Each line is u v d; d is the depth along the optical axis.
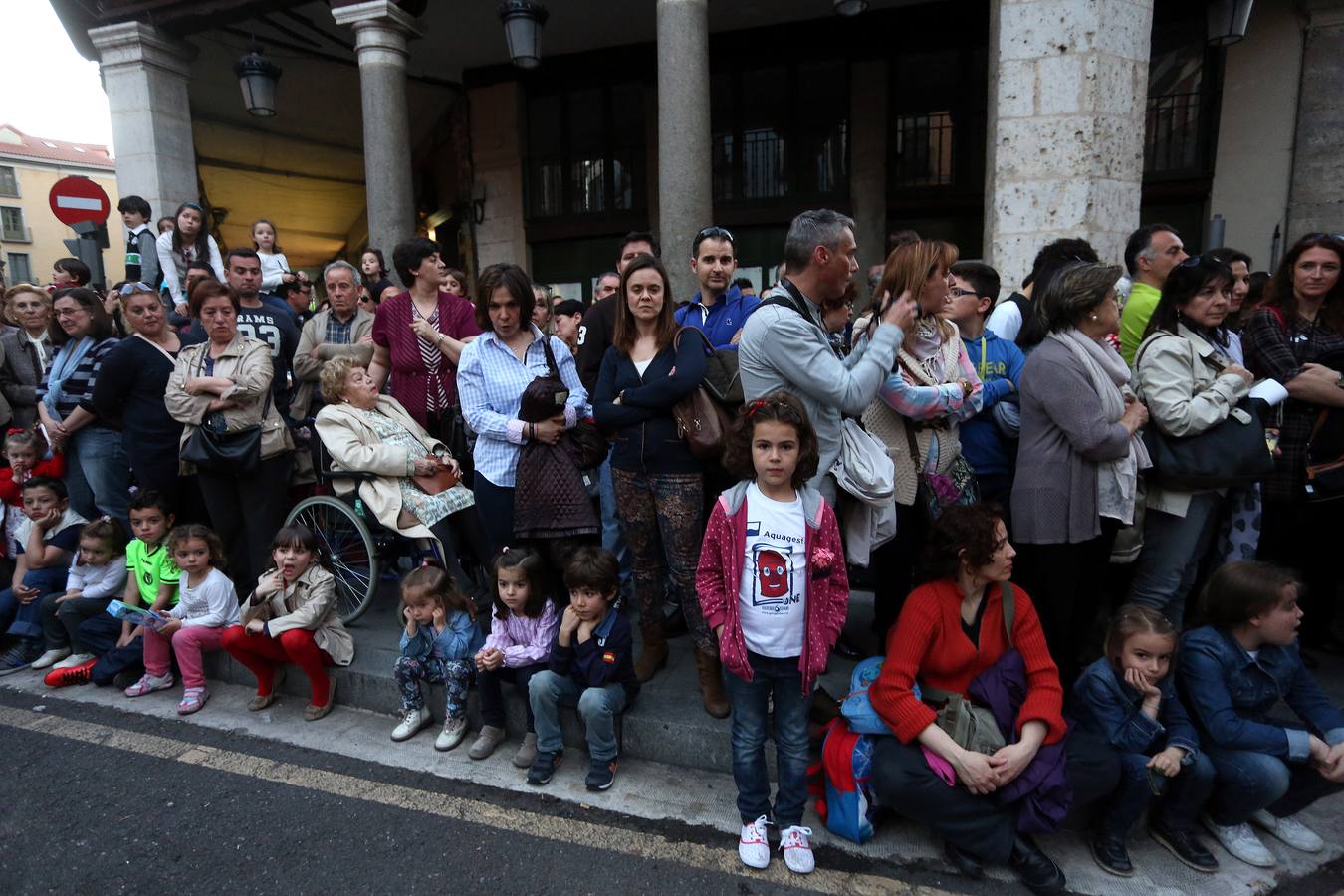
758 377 2.47
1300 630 3.41
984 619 2.40
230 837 2.51
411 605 3.02
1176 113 8.16
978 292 3.10
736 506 2.34
